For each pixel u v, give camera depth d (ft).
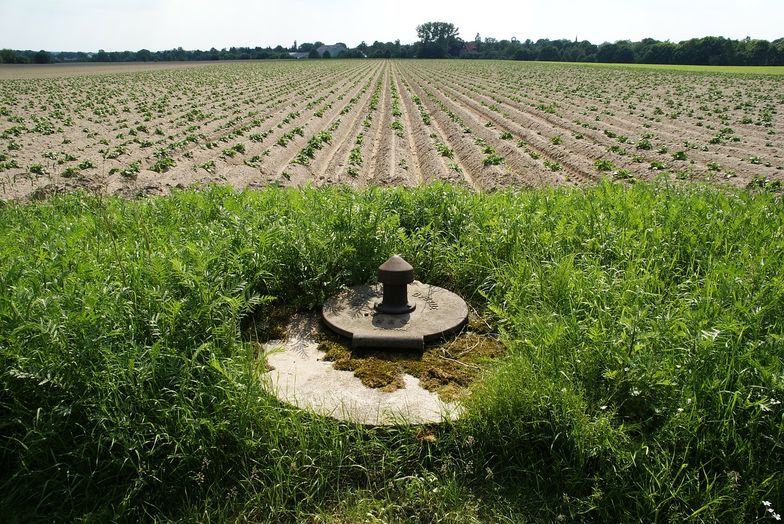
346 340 14.87
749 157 54.54
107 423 10.68
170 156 58.54
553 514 10.00
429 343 14.66
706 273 15.53
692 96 124.26
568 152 58.90
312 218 20.54
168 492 10.45
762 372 10.51
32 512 9.98
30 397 10.87
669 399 10.83
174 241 17.63
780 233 18.29
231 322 13.23
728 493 9.57
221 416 11.16
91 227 20.03
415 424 11.44
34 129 73.87
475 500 10.34
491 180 47.21
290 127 83.61
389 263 15.40
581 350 12.19
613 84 163.22
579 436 10.47
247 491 10.37
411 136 81.30
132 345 11.28
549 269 16.39
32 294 12.15
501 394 11.32
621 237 18.12
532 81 183.83
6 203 31.04
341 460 10.91
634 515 9.77
